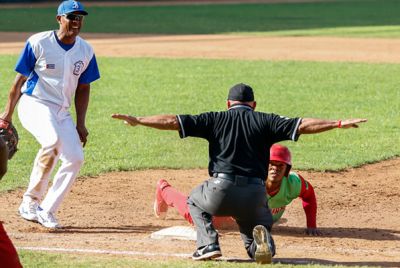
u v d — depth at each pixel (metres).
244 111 21.28
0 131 20.30
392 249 23.73
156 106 50.47
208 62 72.12
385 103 52.56
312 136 42.62
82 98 26.55
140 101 52.22
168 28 107.81
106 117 46.94
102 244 23.23
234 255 22.20
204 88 57.81
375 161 37.28
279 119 20.89
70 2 25.22
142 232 25.53
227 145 20.91
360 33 100.62
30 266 20.16
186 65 69.94
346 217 28.33
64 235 24.73
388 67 69.75
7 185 31.61
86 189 31.41
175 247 22.94
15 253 16.53
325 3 167.75
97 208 28.75
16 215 27.36
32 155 37.53
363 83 60.75
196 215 21.31
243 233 21.64
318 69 68.19
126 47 84.12
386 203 30.38
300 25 114.00
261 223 21.31
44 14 130.50
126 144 40.16
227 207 20.91
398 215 28.75
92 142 40.28
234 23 117.06
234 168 20.83
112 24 114.19
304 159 37.22
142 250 22.50
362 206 29.91
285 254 22.47
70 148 25.52
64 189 25.67
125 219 27.36
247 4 164.50
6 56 74.25
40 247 22.58
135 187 32.03
